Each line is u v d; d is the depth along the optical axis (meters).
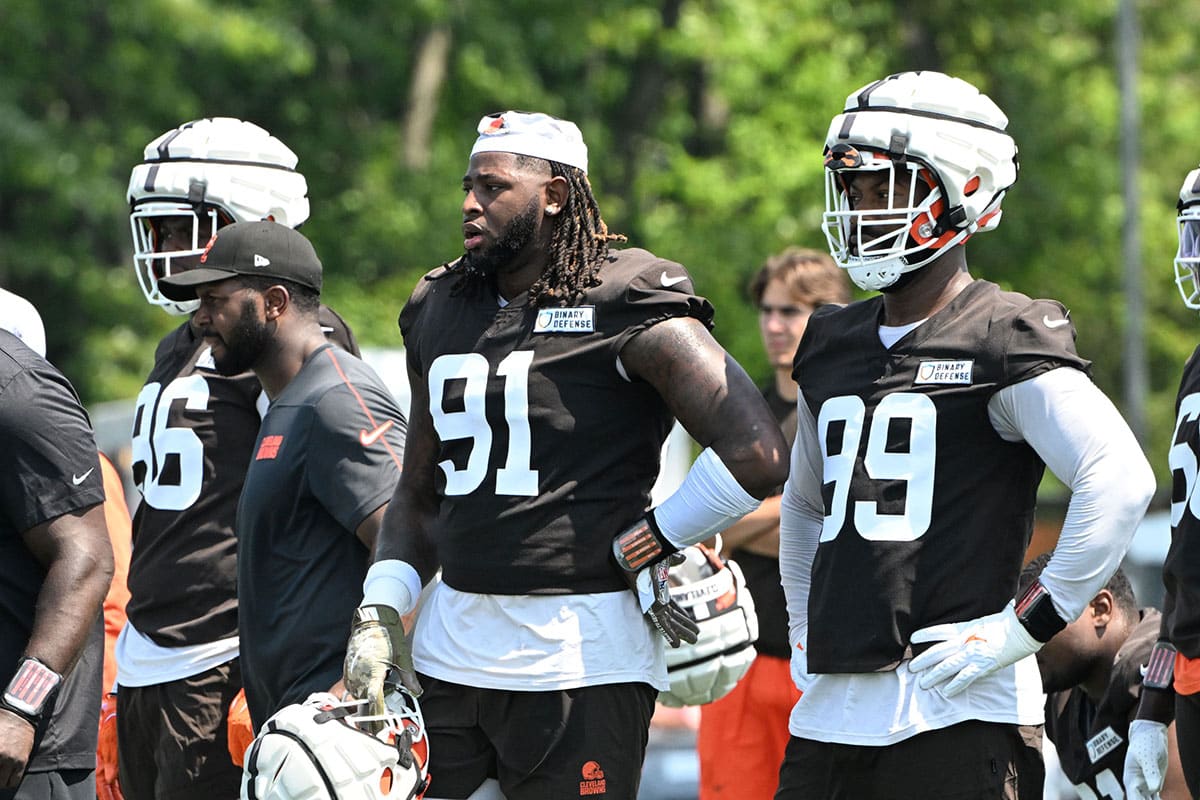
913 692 15.48
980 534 15.52
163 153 21.11
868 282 15.93
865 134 15.79
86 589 16.80
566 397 16.28
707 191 76.31
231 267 18.19
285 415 17.97
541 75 85.25
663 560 16.22
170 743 20.09
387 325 72.81
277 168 21.42
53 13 72.19
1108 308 87.31
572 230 16.55
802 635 17.23
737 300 75.19
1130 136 77.94
